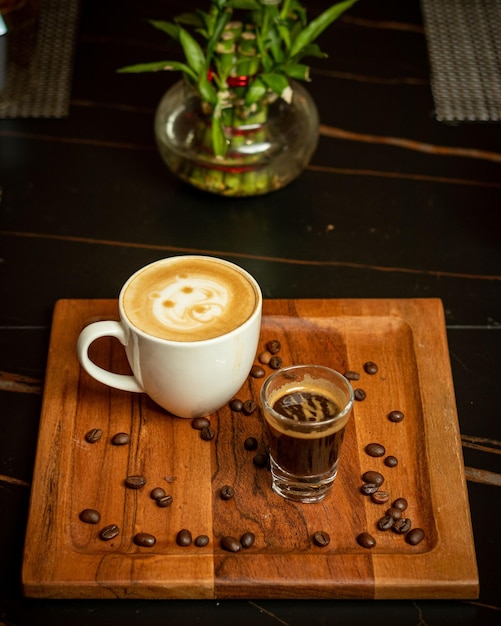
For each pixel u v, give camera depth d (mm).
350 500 745
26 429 808
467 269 936
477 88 1118
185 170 958
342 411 714
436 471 757
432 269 935
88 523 731
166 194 1006
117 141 1061
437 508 735
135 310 751
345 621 699
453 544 715
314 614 702
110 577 696
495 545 733
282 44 967
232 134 923
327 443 713
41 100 1098
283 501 745
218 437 784
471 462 784
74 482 754
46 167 1030
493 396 831
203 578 696
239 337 741
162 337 733
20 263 937
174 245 954
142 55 1149
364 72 1137
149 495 748
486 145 1059
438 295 911
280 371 732
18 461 786
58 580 693
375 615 702
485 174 1028
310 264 937
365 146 1056
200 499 746
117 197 1001
